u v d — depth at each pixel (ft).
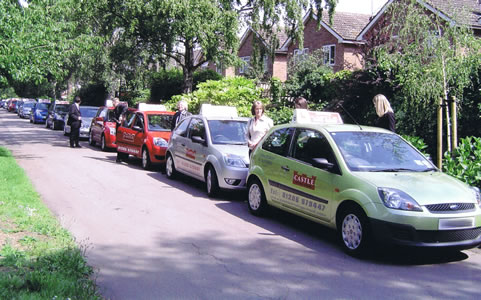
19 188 30.81
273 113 53.93
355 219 20.33
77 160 50.47
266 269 18.47
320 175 22.49
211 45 71.77
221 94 56.80
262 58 81.51
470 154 28.89
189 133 37.91
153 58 86.74
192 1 68.28
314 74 63.72
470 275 18.29
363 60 49.14
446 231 18.93
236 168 31.71
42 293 13.96
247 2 78.59
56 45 49.01
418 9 29.60
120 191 33.83
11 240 19.76
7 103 242.58
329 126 24.34
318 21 78.28
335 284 17.01
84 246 20.48
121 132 50.67
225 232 23.79
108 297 15.24
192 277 17.37
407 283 17.26
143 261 18.99
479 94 32.96
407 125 37.17
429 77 28.76
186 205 29.96
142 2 69.05
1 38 43.37
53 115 99.71
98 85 128.47
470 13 29.78
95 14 74.64
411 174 21.42
